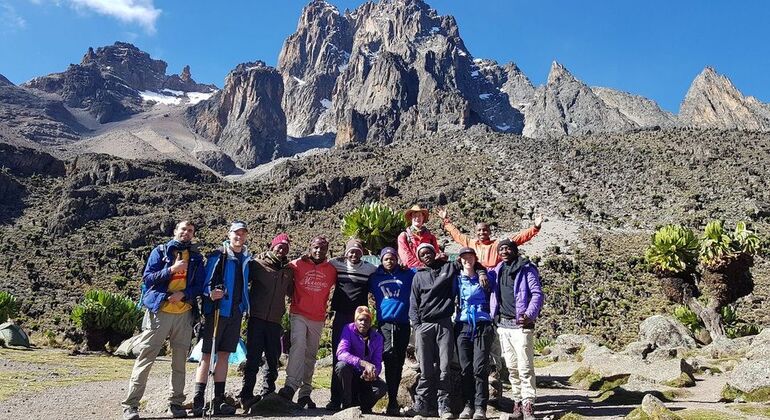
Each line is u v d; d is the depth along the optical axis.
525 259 7.25
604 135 183.50
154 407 7.70
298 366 7.96
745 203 117.94
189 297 7.26
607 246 113.88
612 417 6.91
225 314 7.38
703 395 8.56
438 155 184.50
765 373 7.95
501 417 7.00
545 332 74.44
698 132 173.75
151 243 142.50
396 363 7.73
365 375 7.63
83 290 104.19
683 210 123.06
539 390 9.62
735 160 144.38
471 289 7.39
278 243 7.95
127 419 6.91
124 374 13.34
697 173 141.62
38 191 176.38
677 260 25.34
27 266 114.94
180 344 7.28
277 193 178.38
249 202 170.88
